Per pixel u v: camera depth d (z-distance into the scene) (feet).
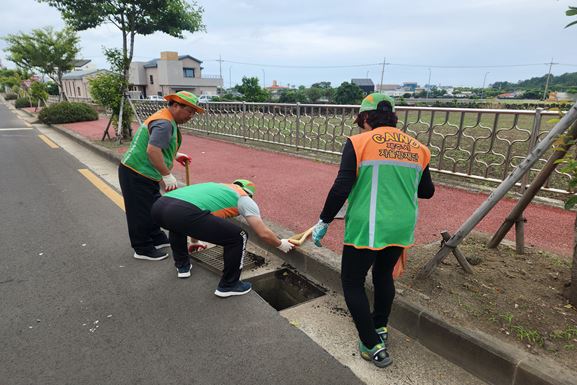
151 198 11.57
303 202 16.46
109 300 9.78
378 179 6.93
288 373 7.34
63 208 17.06
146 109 46.50
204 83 174.29
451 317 7.93
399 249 7.55
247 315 9.22
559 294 8.59
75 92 161.27
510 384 6.80
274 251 12.60
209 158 26.53
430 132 19.86
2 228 14.62
